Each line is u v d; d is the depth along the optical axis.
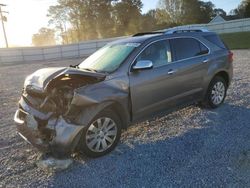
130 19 71.00
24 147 4.59
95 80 4.06
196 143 4.40
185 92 5.32
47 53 37.06
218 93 6.11
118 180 3.47
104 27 70.88
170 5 70.19
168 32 5.27
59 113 3.73
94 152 4.02
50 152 3.90
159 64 4.85
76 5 70.69
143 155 4.10
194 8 69.31
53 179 3.57
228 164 3.69
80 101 3.73
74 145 3.73
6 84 12.34
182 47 5.32
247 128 4.88
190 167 3.68
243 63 13.27
